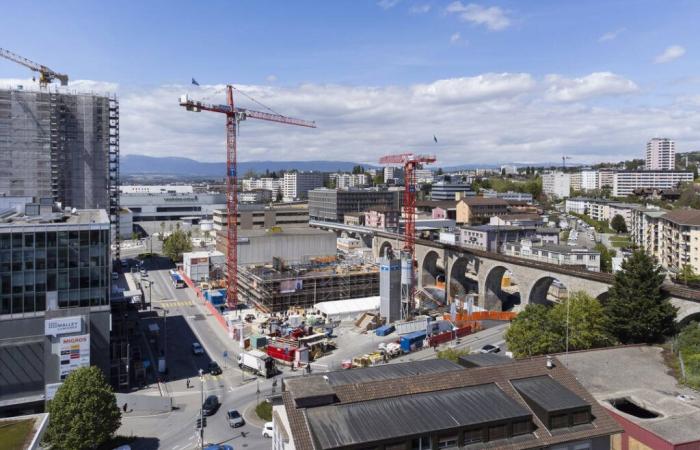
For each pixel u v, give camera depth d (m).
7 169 182.50
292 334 128.00
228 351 122.06
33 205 110.94
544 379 52.75
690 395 62.91
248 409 90.06
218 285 182.38
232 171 173.38
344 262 195.00
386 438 41.81
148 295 174.50
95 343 96.81
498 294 166.75
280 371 110.06
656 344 83.75
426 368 55.28
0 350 90.00
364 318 144.12
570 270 131.25
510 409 46.78
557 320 93.06
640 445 54.06
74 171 197.88
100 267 96.75
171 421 85.31
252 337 122.69
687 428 53.84
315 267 178.88
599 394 63.59
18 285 91.44
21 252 91.69
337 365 113.25
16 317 90.81
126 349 109.38
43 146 186.75
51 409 70.81
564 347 90.88
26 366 91.50
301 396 45.09
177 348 123.62
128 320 131.62
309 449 41.00
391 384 48.75
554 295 176.50
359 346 126.69
